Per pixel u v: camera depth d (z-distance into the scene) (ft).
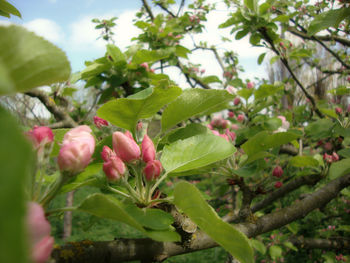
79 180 0.47
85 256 0.41
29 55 0.25
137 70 1.15
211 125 1.01
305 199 0.76
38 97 1.07
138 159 0.46
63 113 1.11
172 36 1.58
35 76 0.27
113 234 3.56
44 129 0.34
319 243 1.67
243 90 1.18
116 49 1.13
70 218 3.36
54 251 0.40
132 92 1.16
